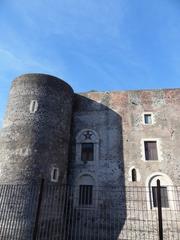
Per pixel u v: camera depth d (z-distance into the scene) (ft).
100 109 72.43
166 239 52.39
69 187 62.59
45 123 59.41
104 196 60.49
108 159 64.90
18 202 49.44
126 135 66.95
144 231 54.24
